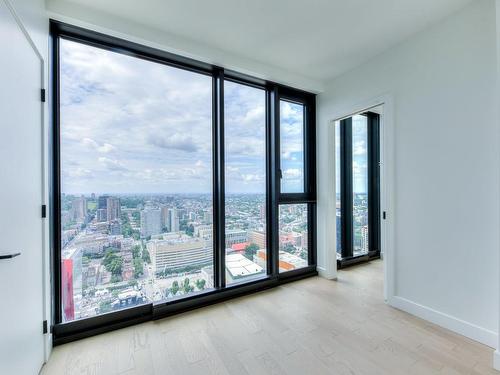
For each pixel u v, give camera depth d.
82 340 1.83
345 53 2.48
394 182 2.33
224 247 2.58
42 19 1.61
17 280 1.22
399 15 1.93
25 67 1.34
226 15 1.93
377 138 4.02
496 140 1.68
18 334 1.23
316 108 3.29
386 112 2.41
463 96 1.85
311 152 3.31
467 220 1.83
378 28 2.09
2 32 1.09
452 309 1.91
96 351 1.70
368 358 1.61
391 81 2.37
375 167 4.02
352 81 2.79
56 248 1.86
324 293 2.66
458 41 1.88
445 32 1.96
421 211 2.12
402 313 2.21
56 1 1.73
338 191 3.71
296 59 2.60
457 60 1.88
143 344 1.78
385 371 1.48
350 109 2.81
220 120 2.56
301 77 2.97
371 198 4.00
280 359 1.61
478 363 1.55
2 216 1.08
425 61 2.09
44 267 1.58
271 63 2.69
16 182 1.22
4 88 1.11
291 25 2.06
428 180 2.07
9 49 1.15
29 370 1.35
